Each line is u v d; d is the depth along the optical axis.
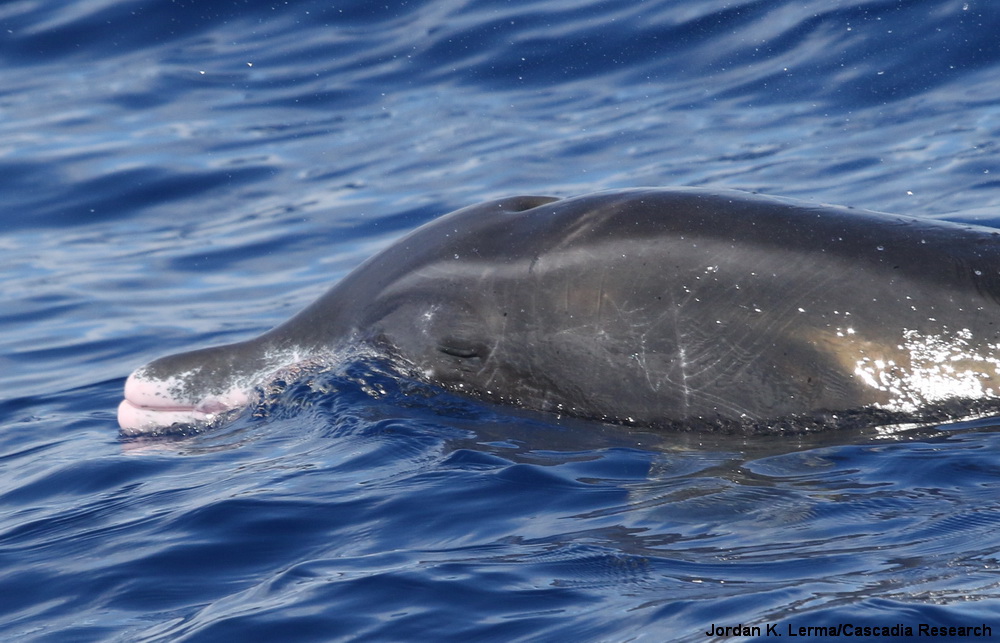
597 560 19.62
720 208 26.72
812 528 20.22
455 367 27.78
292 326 30.16
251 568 20.98
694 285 25.97
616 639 17.02
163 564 21.47
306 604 19.00
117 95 62.50
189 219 51.31
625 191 27.77
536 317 26.94
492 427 26.58
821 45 56.41
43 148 57.38
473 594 18.83
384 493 23.47
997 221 39.47
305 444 26.88
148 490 25.64
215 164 55.38
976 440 23.48
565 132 54.12
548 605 18.30
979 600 16.84
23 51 67.12
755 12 59.81
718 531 20.47
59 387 36.25
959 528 19.56
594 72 58.94
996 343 24.55
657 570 19.06
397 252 29.27
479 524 21.72
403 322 28.28
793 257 25.70
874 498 21.28
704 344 25.78
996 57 53.19
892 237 25.78
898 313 24.94
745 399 25.56
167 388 30.30
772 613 17.03
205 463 26.92
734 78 56.09
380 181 52.28
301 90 61.72
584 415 26.86
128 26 68.38
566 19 62.75
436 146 54.88
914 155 46.78
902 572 18.05
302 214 50.22
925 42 54.88
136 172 54.88
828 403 25.11
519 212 28.42
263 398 29.41
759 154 49.12
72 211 52.53
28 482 27.64
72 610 20.25
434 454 25.22
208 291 44.28
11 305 44.09
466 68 61.12
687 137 51.91
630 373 26.28
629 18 61.72
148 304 43.44
